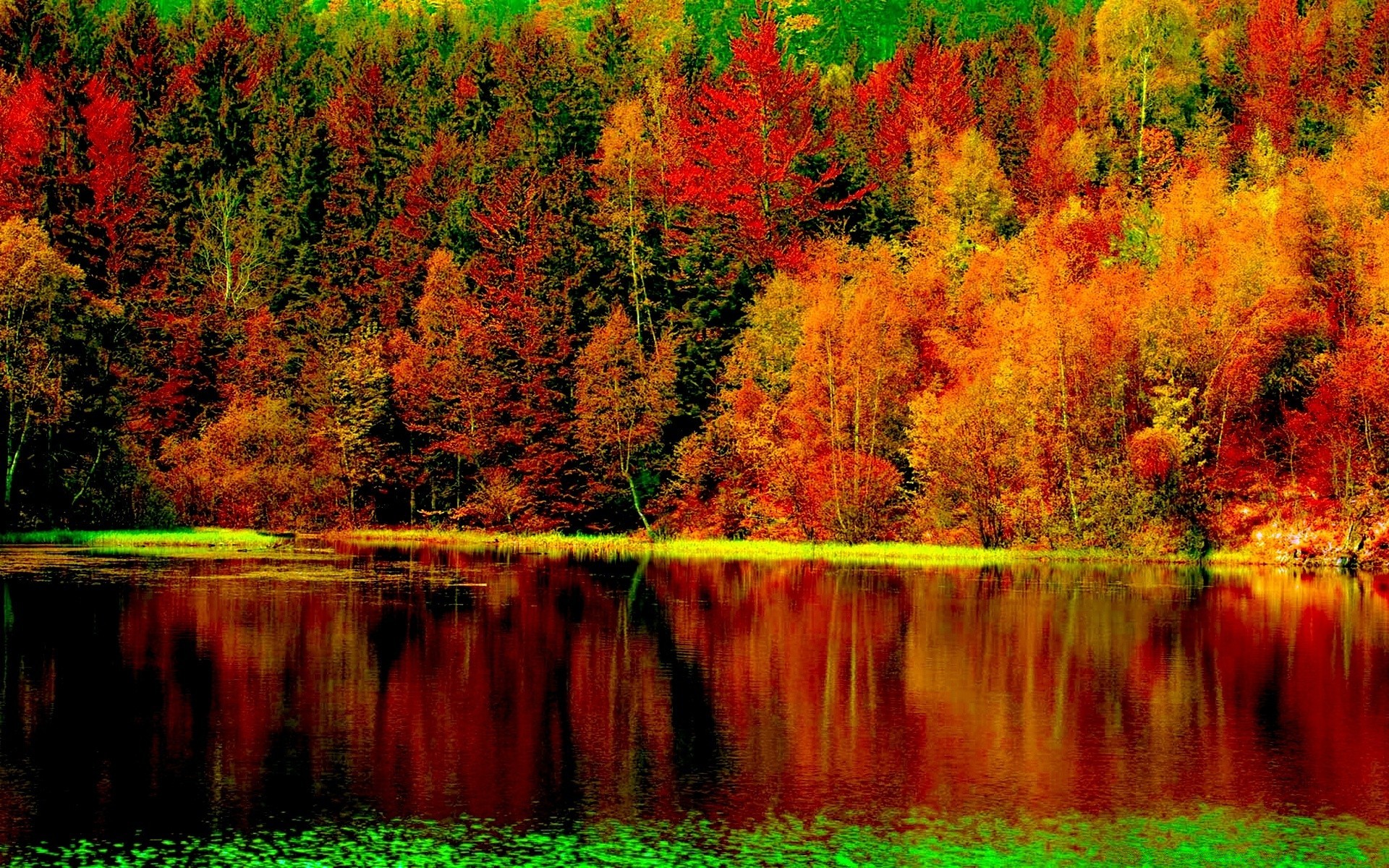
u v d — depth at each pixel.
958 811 21.28
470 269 97.44
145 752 24.14
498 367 88.19
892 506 73.50
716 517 80.62
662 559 66.75
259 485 82.81
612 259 96.50
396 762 23.73
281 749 24.53
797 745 25.33
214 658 33.44
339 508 88.00
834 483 72.69
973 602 47.19
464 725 26.64
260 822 20.23
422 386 89.81
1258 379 68.19
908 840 19.83
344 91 128.88
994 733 26.58
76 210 94.31
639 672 32.50
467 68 129.25
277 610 42.19
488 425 87.56
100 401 78.31
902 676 32.38
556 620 41.31
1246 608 45.62
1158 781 23.05
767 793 22.14
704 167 96.00
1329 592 50.75
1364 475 64.06
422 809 21.02
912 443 75.06
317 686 30.23
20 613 40.50
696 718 27.58
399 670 32.38
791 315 80.94
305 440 87.19
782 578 55.97
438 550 71.62
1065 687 31.09
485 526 87.19
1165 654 35.75
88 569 54.44
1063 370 66.31
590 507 85.12
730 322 89.94
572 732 26.17
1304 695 30.38
